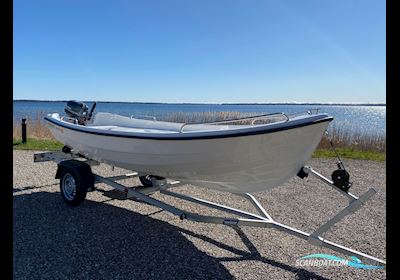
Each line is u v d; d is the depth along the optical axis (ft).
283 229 10.42
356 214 14.96
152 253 10.31
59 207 14.23
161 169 12.53
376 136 36.65
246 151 9.93
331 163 28.45
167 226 12.64
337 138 36.86
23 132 33.32
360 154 33.22
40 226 12.04
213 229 12.50
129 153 12.72
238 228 12.65
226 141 9.92
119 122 18.26
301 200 16.97
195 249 10.75
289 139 9.40
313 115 9.36
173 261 9.85
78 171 13.93
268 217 11.57
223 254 10.48
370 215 14.87
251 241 11.51
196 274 9.16
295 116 10.56
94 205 14.71
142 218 13.39
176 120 40.37
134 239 11.29
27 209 13.85
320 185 20.18
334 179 9.78
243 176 11.08
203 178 12.10
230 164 10.59
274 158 9.96
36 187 17.43
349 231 12.84
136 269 9.27
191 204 15.44
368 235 12.45
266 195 17.78
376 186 20.58
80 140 14.87
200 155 10.73
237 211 12.10
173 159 11.55
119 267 9.34
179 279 8.84
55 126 16.55
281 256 10.47
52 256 9.79
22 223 12.26
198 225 12.86
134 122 17.70
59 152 17.35
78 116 18.75
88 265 9.36
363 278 9.29
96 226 12.28
